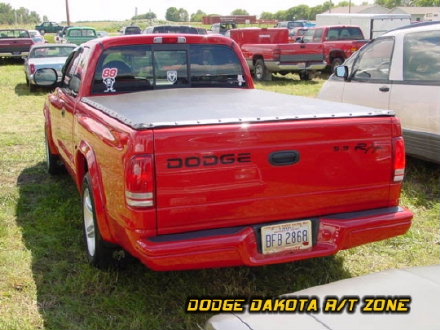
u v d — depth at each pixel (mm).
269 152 3201
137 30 28453
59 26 57031
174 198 3062
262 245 3252
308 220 3371
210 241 3096
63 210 5301
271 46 17438
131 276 3977
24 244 4562
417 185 6156
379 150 3486
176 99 4387
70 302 3633
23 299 3672
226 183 3141
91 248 4098
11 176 6672
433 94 6012
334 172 3385
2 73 20703
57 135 5773
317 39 20859
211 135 3076
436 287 2262
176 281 3912
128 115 3406
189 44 5148
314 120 3312
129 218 3107
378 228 3480
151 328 3363
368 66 7168
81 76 4840
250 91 5156
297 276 4027
